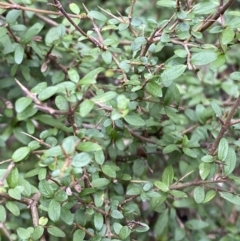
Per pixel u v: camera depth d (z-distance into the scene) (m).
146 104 0.50
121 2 0.77
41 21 0.68
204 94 0.69
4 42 0.53
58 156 0.40
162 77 0.43
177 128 0.57
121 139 0.51
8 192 0.43
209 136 0.56
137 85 0.45
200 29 0.49
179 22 0.46
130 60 0.47
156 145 0.53
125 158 0.54
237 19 0.46
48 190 0.42
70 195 0.43
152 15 0.76
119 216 0.45
